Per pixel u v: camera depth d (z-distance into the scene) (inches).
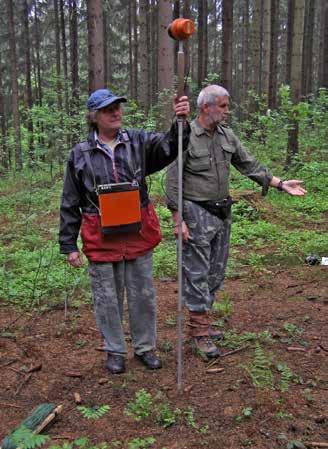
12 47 759.7
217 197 153.5
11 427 127.6
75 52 756.0
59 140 464.1
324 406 130.8
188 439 119.5
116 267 146.7
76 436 122.7
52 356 164.7
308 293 213.9
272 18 818.2
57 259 264.5
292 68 449.1
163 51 468.8
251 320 187.9
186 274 156.6
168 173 152.7
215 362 155.0
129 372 150.6
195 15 1149.7
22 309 206.4
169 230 312.7
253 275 239.6
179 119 133.6
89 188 140.9
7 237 320.2
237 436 119.8
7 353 167.3
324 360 155.3
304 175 418.3
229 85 535.2
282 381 140.3
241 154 157.5
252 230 305.9
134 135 143.9
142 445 117.0
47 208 387.5
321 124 507.2
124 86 1209.4
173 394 137.7
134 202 140.9
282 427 122.5
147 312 150.3
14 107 748.0
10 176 584.4
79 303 209.0
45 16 1056.8
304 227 318.0
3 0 1019.9
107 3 714.8
